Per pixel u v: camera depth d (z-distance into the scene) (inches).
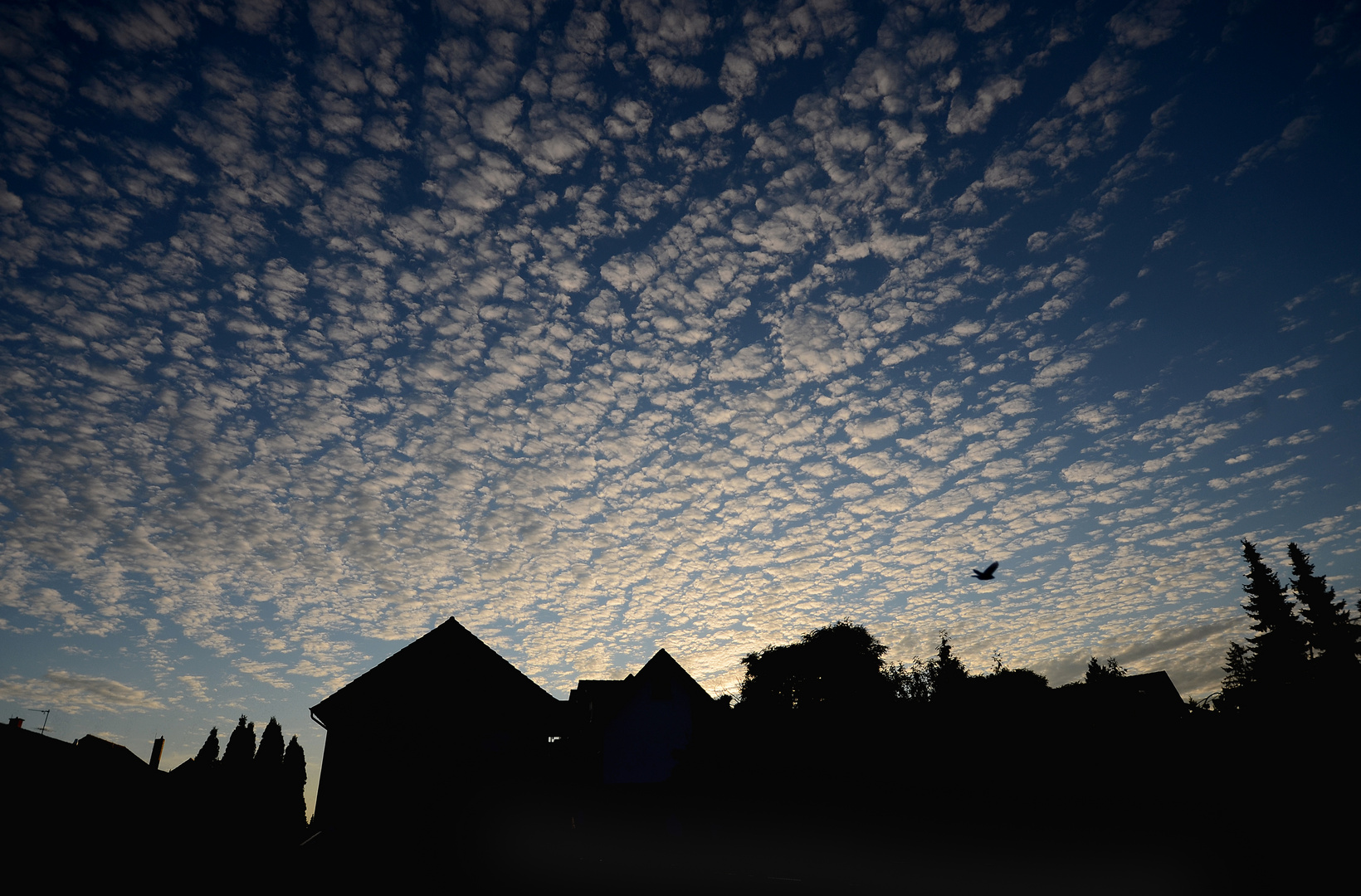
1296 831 566.9
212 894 792.9
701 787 993.5
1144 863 622.5
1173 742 680.4
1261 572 2345.0
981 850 719.1
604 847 1172.5
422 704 1079.0
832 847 828.0
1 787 984.9
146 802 1267.2
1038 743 730.2
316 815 996.6
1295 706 697.6
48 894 788.6
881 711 883.4
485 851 984.3
